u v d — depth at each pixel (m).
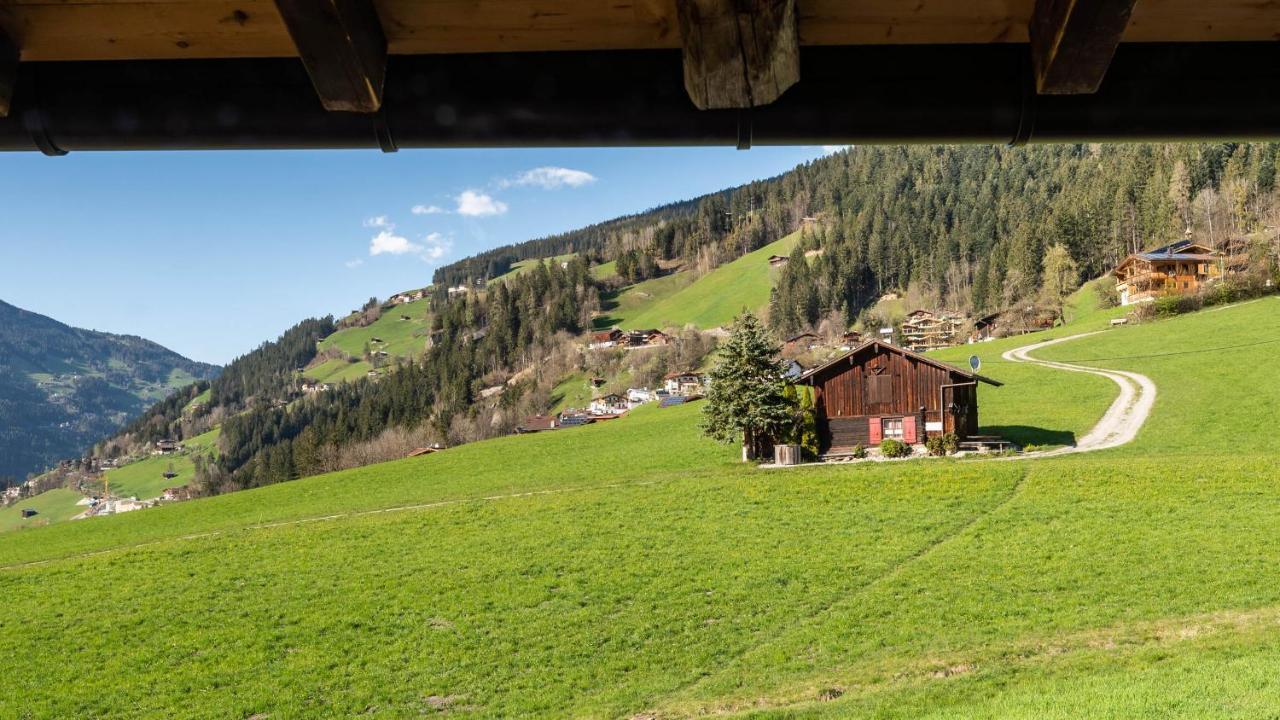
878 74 3.59
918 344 165.00
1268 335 74.62
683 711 17.23
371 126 3.68
